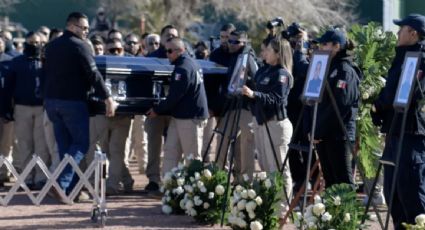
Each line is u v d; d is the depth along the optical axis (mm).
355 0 54250
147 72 21578
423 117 14844
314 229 14617
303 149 15484
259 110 17828
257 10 50156
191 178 18625
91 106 21516
